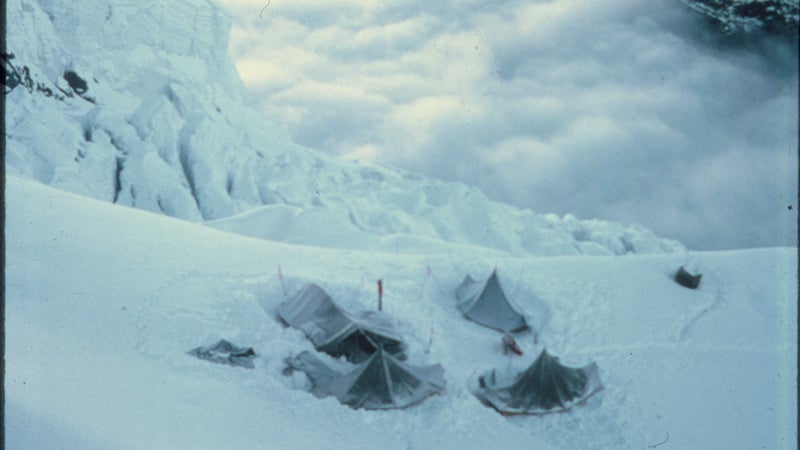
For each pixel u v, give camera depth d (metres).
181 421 13.80
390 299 25.56
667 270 31.30
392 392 18.66
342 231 53.69
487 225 79.06
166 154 74.06
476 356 23.33
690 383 22.59
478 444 17.36
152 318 20.19
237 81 98.06
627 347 24.75
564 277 29.61
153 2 84.50
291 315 23.38
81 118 71.25
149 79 83.25
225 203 71.69
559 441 19.12
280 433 15.23
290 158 88.12
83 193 60.66
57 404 11.64
